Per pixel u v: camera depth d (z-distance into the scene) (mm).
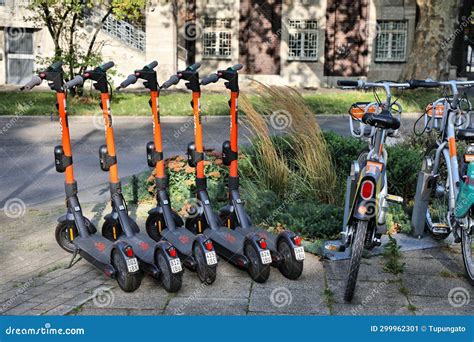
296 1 25625
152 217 5617
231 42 25844
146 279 4965
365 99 18594
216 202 6836
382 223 4668
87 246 5172
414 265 5227
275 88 7387
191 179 7219
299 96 7406
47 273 5125
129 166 10094
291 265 4852
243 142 11711
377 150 4645
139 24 23812
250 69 26078
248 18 25781
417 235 5824
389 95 5348
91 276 5051
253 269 4875
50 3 16719
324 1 25578
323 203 6758
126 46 22922
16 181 9078
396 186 7016
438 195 5637
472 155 5070
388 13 25625
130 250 4625
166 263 4602
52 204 7633
